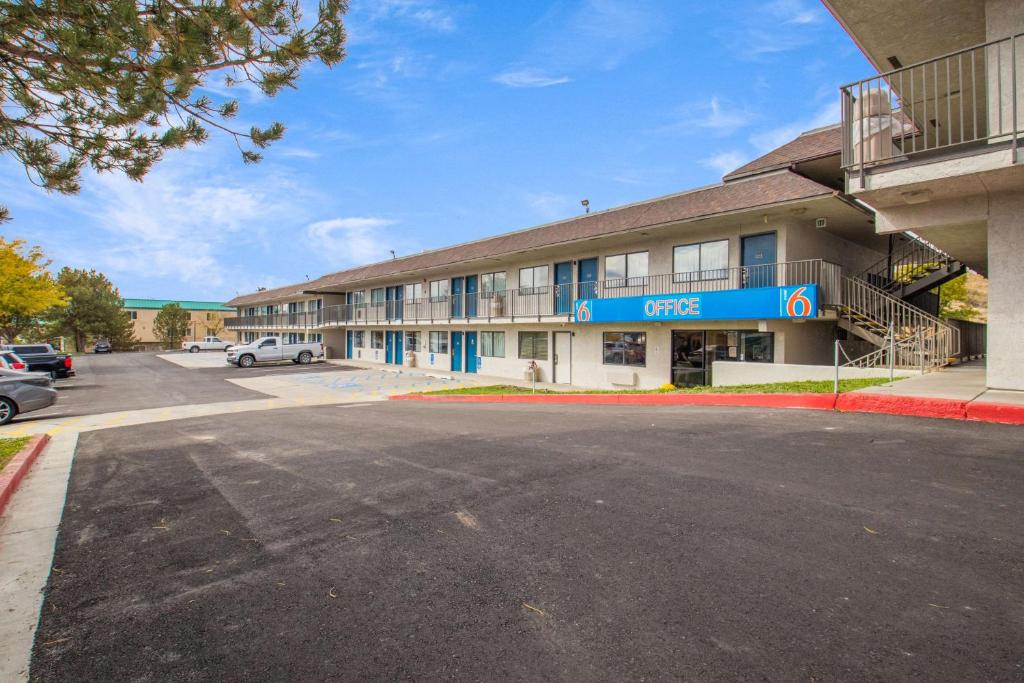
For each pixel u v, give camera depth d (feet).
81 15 15.07
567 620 8.06
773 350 49.06
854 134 24.97
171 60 16.01
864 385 28.81
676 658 6.98
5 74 17.21
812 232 51.60
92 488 18.10
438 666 7.12
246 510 14.52
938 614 7.62
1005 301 23.38
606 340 66.18
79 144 18.84
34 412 47.57
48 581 10.48
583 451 19.20
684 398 32.86
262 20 17.13
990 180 21.84
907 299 54.03
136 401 56.03
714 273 53.93
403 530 12.21
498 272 84.84
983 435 17.51
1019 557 9.18
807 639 7.22
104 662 7.60
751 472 14.99
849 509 11.73
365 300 124.57
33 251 83.87
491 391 53.26
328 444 24.50
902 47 27.84
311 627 8.29
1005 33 22.12
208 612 8.93
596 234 60.18
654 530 11.25
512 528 11.90
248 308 201.36
